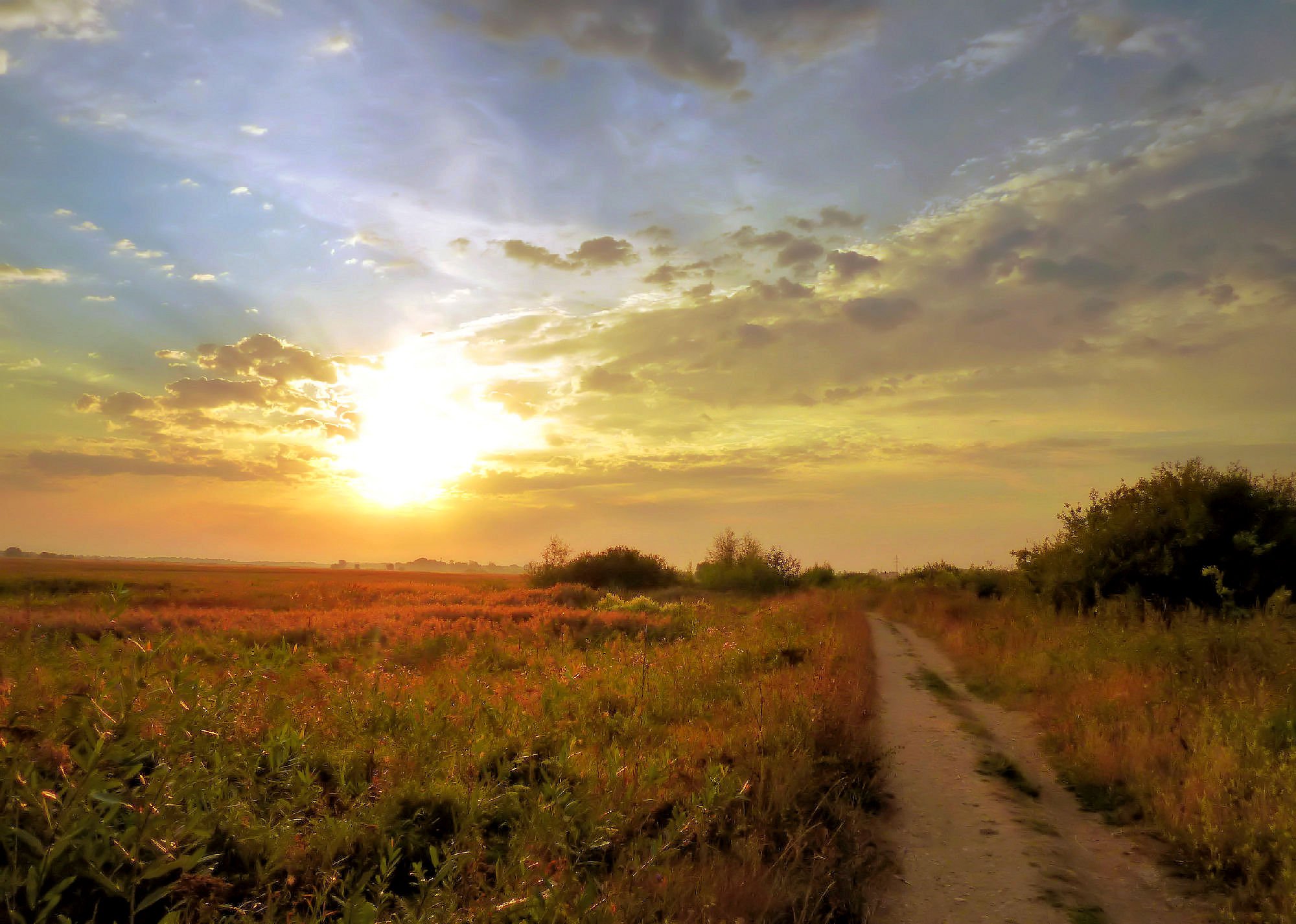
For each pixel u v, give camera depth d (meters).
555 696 10.04
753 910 4.93
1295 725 8.11
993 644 18.61
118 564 152.12
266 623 21.73
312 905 4.23
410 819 5.65
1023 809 7.72
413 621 24.48
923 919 5.30
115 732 4.76
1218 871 5.99
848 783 8.04
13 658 5.63
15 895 3.72
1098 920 5.30
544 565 60.22
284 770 6.00
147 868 3.89
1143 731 9.22
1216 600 19.00
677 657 15.84
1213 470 20.52
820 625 24.38
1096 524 22.12
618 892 4.54
